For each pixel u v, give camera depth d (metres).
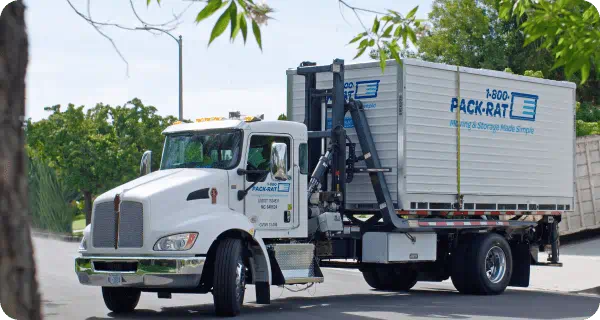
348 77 19.98
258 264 15.91
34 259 5.04
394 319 15.14
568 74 10.38
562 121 23.36
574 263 27.67
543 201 22.67
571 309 17.38
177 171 16.02
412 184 19.22
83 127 51.78
